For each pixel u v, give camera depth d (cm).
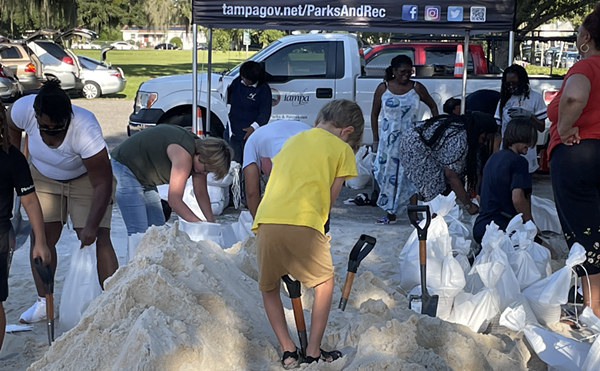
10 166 351
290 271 315
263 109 835
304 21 738
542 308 414
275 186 317
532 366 363
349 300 441
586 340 394
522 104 791
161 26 2931
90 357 307
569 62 2070
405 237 675
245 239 494
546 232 639
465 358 332
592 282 419
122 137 1409
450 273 424
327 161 315
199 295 350
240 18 745
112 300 335
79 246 437
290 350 321
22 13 2523
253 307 389
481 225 522
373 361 301
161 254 373
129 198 479
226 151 472
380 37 2534
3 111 345
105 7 3381
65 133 406
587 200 412
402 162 652
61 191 441
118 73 2291
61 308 430
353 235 681
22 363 376
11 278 538
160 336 298
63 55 2180
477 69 1078
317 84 981
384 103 731
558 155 416
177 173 462
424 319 348
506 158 509
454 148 620
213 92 1019
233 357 317
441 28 743
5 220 350
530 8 1611
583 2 1636
